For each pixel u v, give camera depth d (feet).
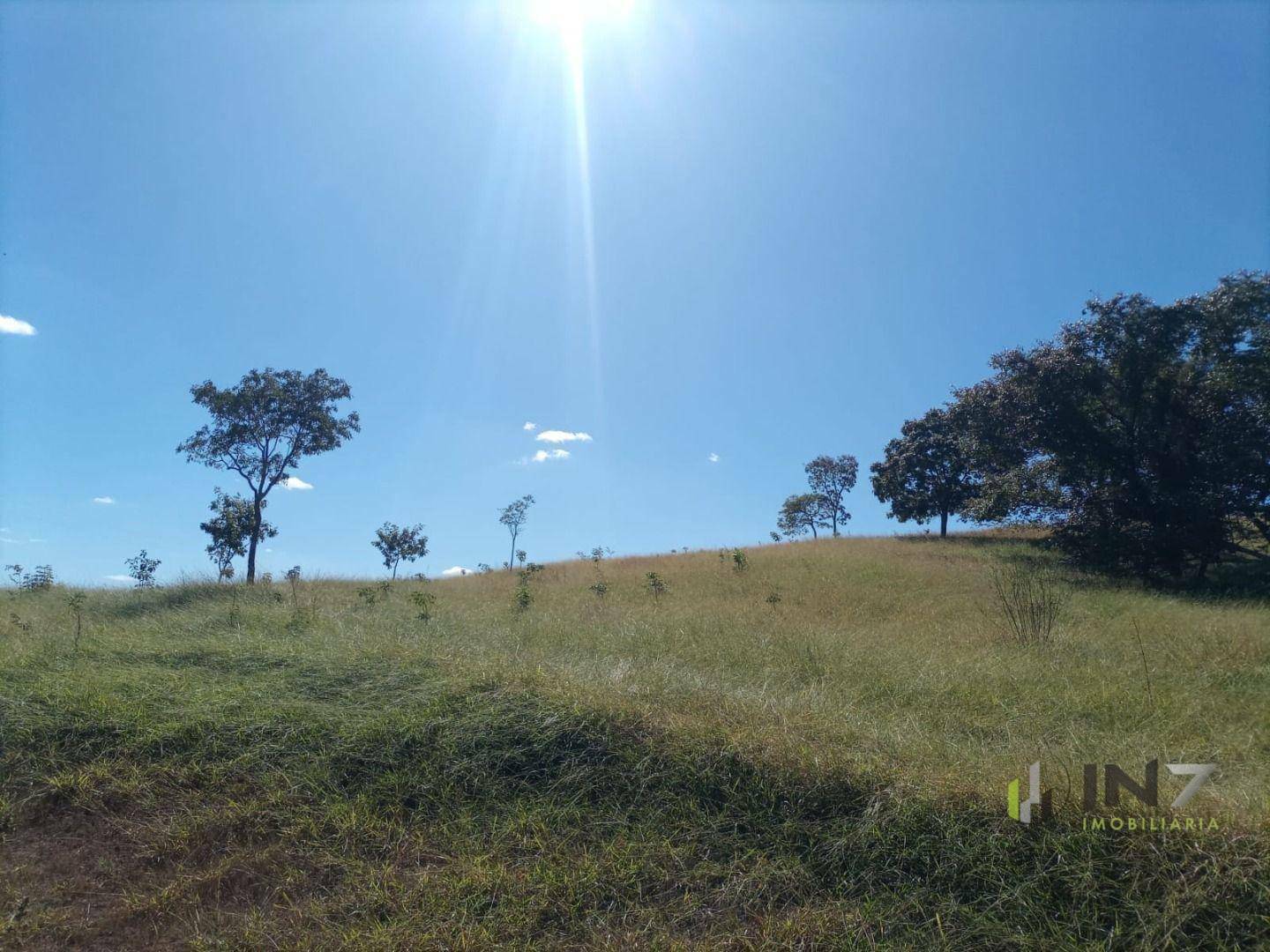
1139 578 65.41
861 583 55.47
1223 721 20.08
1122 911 11.06
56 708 18.19
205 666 22.99
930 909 11.55
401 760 15.90
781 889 12.13
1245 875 11.09
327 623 32.60
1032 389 74.74
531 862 12.83
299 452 66.95
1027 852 12.19
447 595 51.88
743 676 24.68
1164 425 73.41
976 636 32.99
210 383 64.85
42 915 11.78
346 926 11.46
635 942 11.03
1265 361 66.44
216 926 11.53
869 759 15.11
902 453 132.77
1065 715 20.61
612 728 16.46
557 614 40.01
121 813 14.71
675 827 13.66
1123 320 71.97
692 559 78.23
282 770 15.64
